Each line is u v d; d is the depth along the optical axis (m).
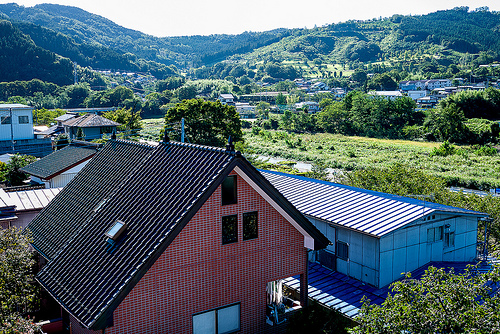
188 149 15.31
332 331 13.53
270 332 15.36
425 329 9.07
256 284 14.82
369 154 86.75
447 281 10.13
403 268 19.66
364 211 21.00
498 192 53.09
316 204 22.62
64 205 18.59
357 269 19.69
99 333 12.09
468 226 22.58
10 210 21.47
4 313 12.34
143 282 12.38
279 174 30.38
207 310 13.74
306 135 124.94
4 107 63.69
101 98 166.62
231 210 13.91
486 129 103.81
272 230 15.02
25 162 43.75
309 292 18.48
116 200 15.18
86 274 12.60
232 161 13.15
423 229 20.38
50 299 18.06
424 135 112.50
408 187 31.70
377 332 9.62
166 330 12.95
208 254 13.56
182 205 12.88
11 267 13.48
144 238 12.61
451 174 63.66
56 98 179.62
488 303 9.48
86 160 31.97
